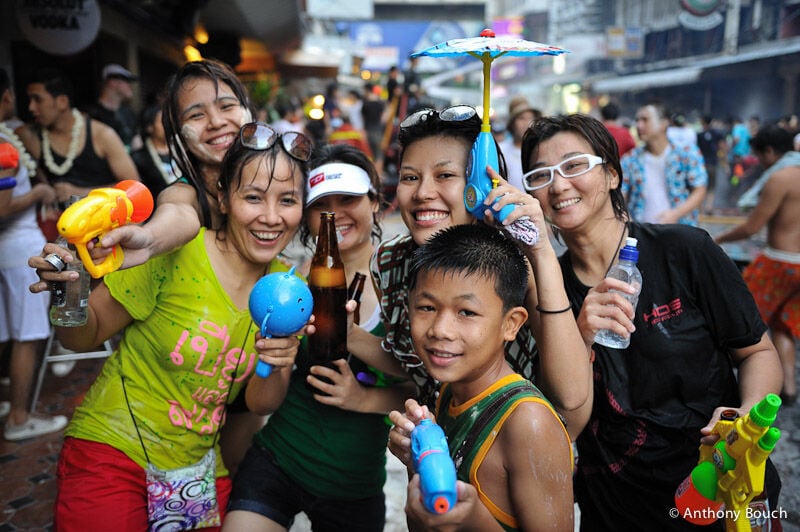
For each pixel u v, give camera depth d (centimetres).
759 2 2386
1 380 464
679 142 485
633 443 182
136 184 153
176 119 217
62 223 134
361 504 216
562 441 136
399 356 192
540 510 133
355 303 189
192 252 192
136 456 190
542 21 3981
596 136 181
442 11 4412
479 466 139
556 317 150
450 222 176
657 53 3003
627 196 511
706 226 1138
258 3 1135
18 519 306
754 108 2259
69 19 569
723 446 139
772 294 413
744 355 187
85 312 175
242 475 211
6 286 369
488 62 159
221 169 192
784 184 393
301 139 193
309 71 1928
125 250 151
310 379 193
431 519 118
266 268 208
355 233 227
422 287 142
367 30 4444
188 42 1336
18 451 371
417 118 175
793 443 357
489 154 159
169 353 189
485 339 139
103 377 199
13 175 363
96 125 426
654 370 179
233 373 197
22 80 746
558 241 203
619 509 190
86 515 181
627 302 155
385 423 211
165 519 194
